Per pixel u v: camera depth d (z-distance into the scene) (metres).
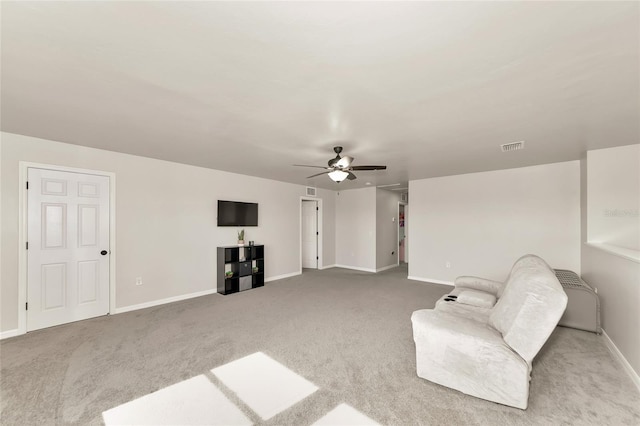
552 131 2.84
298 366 2.35
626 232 3.36
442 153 3.72
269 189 5.98
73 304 3.43
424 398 1.92
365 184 6.64
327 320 3.45
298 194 6.67
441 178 5.62
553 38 1.41
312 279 6.01
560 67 1.68
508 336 1.88
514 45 1.47
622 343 2.43
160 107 2.28
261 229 5.79
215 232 4.93
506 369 1.82
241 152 3.71
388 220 7.55
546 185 4.48
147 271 4.07
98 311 3.62
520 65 1.66
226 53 1.55
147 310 3.88
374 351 2.62
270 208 5.99
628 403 1.87
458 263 5.39
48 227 3.27
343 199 7.62
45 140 3.24
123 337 2.95
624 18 1.25
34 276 3.17
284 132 2.88
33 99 2.14
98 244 3.63
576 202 4.23
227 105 2.24
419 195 5.93
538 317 1.78
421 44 1.46
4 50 1.51
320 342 2.82
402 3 1.18
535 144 3.31
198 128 2.79
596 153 3.53
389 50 1.52
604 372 2.27
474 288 3.41
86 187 3.54
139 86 1.93
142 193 4.03
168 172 4.31
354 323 3.35
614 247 2.94
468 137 3.04
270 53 1.54
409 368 2.31
